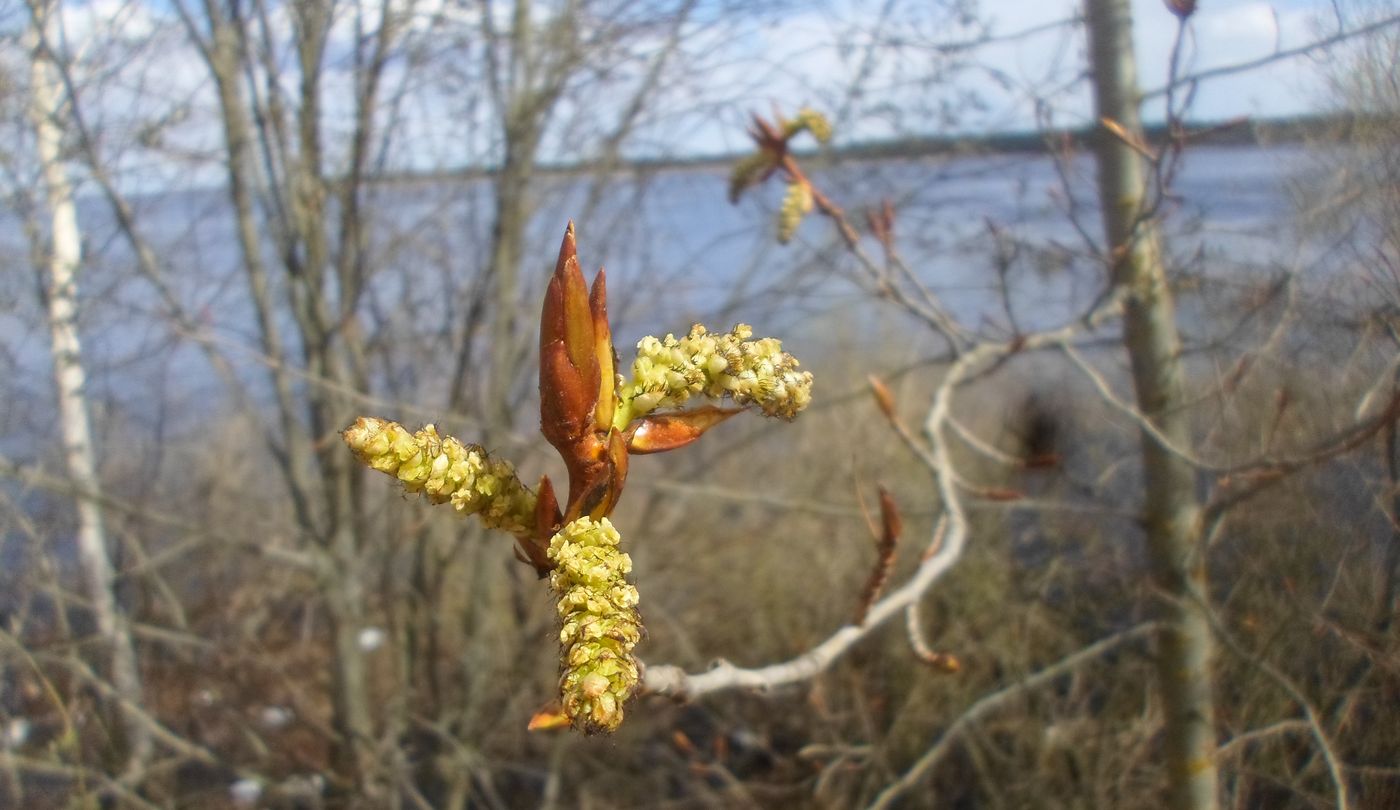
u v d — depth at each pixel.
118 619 5.52
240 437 6.95
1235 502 3.22
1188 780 3.52
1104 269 3.82
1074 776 5.50
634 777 6.47
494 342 6.14
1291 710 3.91
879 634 6.59
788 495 7.25
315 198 5.80
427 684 6.69
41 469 5.15
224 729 6.40
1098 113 3.32
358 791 5.88
